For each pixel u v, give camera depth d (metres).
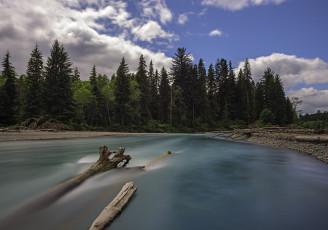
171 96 53.00
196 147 13.84
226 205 3.65
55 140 16.59
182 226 2.86
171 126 49.94
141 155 9.53
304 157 9.34
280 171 6.45
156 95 60.88
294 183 5.10
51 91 35.06
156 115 59.66
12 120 32.62
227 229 2.81
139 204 3.57
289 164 7.65
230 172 6.25
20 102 35.22
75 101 38.94
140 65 52.94
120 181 4.91
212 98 62.25
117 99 43.94
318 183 5.11
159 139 21.84
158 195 4.07
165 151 11.26
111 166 5.91
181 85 57.91
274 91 54.41
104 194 3.94
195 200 3.87
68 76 37.56
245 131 24.08
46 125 28.00
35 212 3.07
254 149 12.56
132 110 45.78
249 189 4.59
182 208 3.48
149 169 6.39
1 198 3.57
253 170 6.56
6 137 15.92
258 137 20.06
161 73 59.22
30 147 11.66
